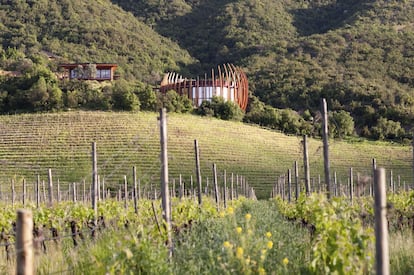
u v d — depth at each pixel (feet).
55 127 305.94
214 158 280.72
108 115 321.11
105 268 38.52
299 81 442.09
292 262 42.91
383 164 278.26
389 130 339.77
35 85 333.83
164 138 51.75
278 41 590.55
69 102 333.21
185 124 322.14
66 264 47.85
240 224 53.42
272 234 51.26
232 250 39.96
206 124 332.19
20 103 334.03
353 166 270.67
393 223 68.39
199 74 599.98
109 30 599.16
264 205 126.31
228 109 357.82
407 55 464.24
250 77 478.59
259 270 36.96
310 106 411.34
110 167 261.24
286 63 496.23
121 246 39.91
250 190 227.20
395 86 413.18
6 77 356.59
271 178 259.39
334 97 404.77
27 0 594.65
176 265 42.06
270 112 366.02
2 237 72.79
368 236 38.50
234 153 290.35
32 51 514.27
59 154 276.00
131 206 110.11
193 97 385.09
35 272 46.19
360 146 307.58
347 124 330.34
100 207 92.79
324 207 41.29
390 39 498.28
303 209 71.46
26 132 300.40
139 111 335.47
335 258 38.06
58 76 414.62
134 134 298.15
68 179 248.52
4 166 261.24
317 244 39.29
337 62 476.13
